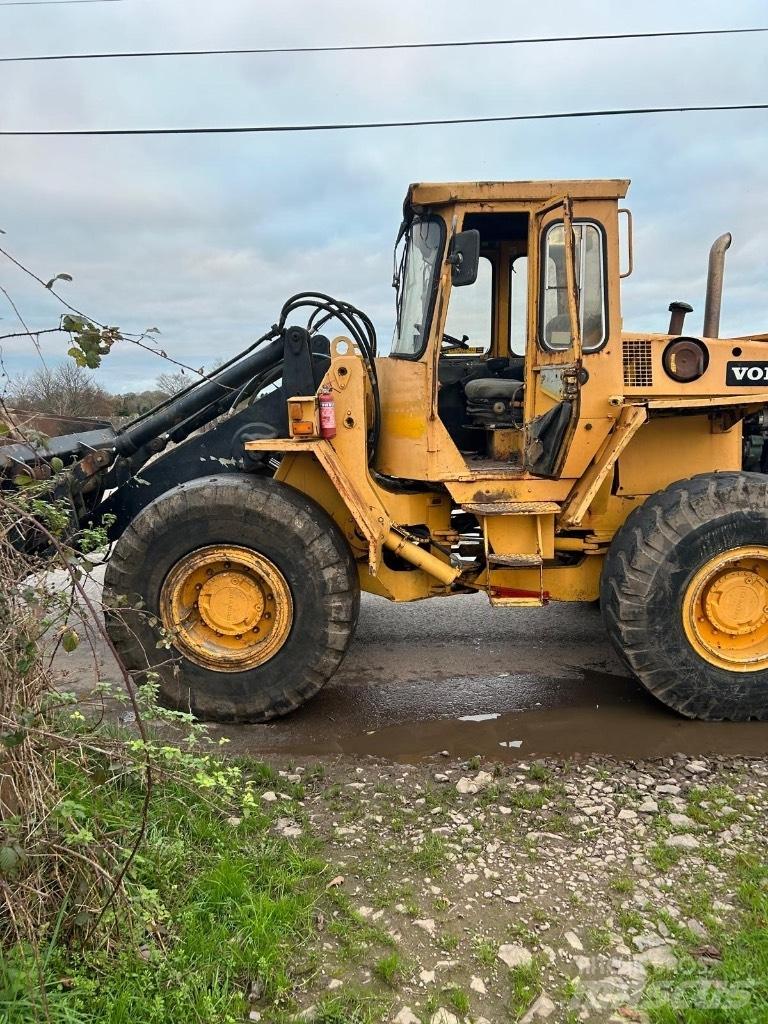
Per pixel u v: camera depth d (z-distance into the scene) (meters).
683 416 4.20
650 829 2.87
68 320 1.91
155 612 3.84
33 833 1.92
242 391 4.53
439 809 3.02
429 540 4.16
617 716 3.97
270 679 3.85
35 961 1.86
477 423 4.50
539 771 3.28
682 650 3.78
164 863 2.44
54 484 2.35
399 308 4.35
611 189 3.75
